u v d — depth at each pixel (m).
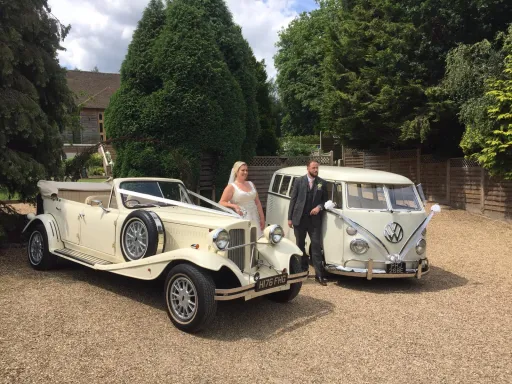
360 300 6.55
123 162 10.62
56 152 9.32
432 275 8.09
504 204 13.02
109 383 3.85
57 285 6.55
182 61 10.47
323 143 26.31
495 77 12.16
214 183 11.34
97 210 6.62
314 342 4.95
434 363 4.51
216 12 12.52
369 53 15.83
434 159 16.53
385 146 19.12
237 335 5.07
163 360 4.34
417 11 14.69
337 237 7.21
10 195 8.98
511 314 6.02
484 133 12.07
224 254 5.32
